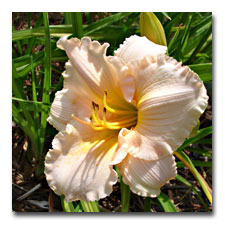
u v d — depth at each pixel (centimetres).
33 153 48
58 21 59
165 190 48
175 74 34
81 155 38
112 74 37
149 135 35
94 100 39
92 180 37
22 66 48
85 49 38
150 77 35
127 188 43
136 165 36
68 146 38
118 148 36
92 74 38
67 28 46
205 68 42
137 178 35
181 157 43
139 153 35
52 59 48
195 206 47
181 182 49
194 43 48
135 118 39
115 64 37
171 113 34
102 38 47
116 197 48
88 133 39
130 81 36
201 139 50
